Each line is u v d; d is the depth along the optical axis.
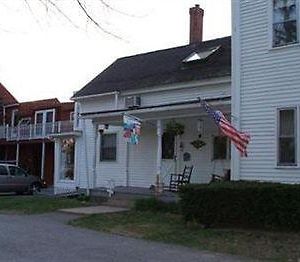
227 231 14.66
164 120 22.28
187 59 25.06
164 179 24.47
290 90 16.89
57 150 31.28
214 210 15.27
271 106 17.30
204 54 24.67
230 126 16.84
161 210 19.42
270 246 12.71
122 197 22.73
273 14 17.47
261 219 14.50
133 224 16.73
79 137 29.67
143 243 13.55
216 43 26.08
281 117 17.11
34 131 38.69
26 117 42.69
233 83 18.31
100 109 28.31
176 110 20.81
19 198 26.03
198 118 21.62
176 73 24.84
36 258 10.94
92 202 23.73
